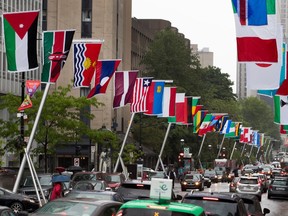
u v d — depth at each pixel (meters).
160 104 57.78
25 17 34.84
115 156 80.12
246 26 30.20
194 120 85.81
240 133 126.69
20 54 34.88
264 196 72.81
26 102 45.44
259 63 30.22
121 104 51.06
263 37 30.11
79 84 41.53
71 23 103.06
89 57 41.44
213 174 107.31
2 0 77.00
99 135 66.38
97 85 46.12
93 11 103.00
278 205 57.38
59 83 100.12
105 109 101.81
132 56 145.12
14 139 62.03
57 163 99.50
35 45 34.94
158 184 15.07
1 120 62.84
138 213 14.74
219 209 21.06
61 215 18.89
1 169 56.28
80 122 64.44
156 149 118.25
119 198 25.86
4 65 78.12
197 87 135.88
